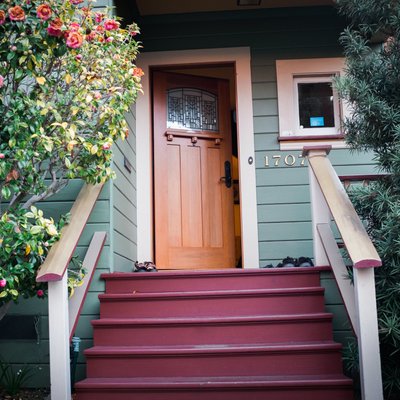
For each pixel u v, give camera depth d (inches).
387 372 133.7
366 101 135.3
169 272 161.2
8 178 127.6
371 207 138.9
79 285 135.5
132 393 130.4
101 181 142.9
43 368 153.6
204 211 223.8
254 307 153.2
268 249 209.2
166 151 222.1
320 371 136.4
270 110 217.5
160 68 224.4
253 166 214.1
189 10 220.8
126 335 147.3
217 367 137.6
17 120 126.5
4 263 126.1
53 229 125.0
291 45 220.4
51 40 130.5
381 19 142.7
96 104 139.6
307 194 211.6
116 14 183.5
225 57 220.4
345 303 132.9
